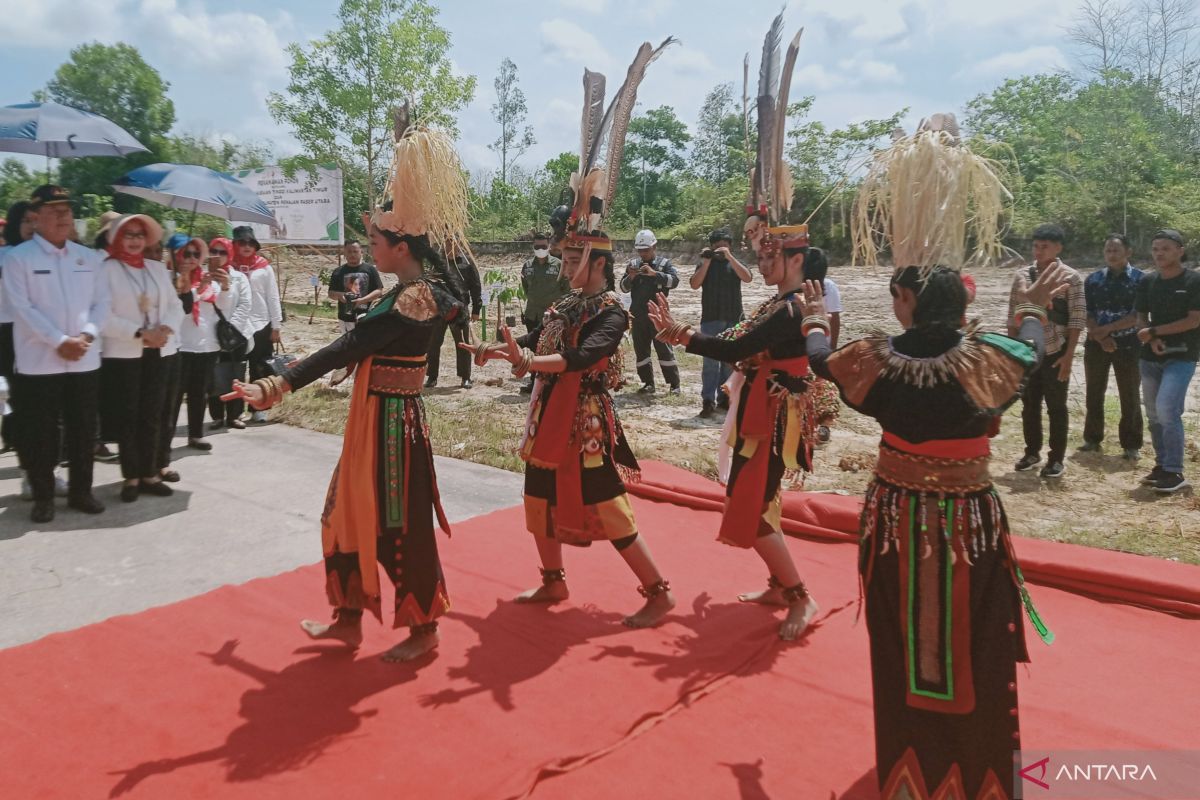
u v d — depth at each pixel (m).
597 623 3.84
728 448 3.96
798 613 3.76
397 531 3.32
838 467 6.61
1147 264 17.94
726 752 2.83
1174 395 5.88
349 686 3.23
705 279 8.37
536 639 3.66
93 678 3.24
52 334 4.80
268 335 8.02
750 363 3.67
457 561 4.55
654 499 5.73
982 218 2.49
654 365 11.30
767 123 3.56
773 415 3.60
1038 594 4.22
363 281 9.51
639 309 9.43
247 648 3.51
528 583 4.28
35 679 3.21
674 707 3.10
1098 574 4.17
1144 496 5.94
